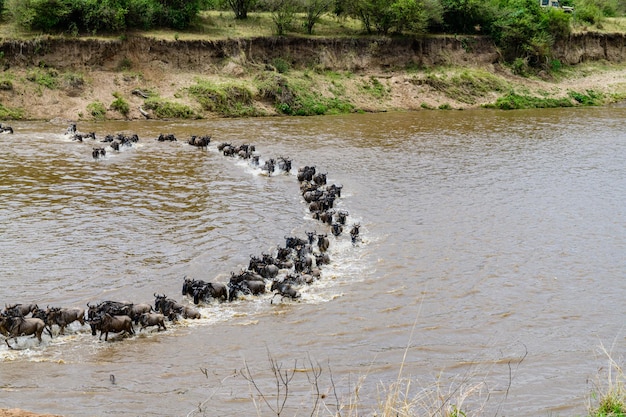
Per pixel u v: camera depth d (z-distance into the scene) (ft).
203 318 60.13
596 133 170.30
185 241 80.89
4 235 80.89
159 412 43.45
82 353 52.90
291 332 57.21
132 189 104.63
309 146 147.64
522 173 122.62
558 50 255.29
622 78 251.39
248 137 156.76
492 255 77.82
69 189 103.09
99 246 78.13
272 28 222.28
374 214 94.84
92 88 179.52
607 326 59.21
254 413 43.19
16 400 44.80
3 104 167.94
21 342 54.34
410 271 72.38
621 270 73.61
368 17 230.48
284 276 69.46
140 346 54.29
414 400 37.27
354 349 53.93
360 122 184.34
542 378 48.83
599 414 37.40
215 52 201.77
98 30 192.85
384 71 225.97
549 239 84.12
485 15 246.06
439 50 236.02
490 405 44.19
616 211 97.81
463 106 217.56
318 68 215.31
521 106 221.46
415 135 164.55
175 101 182.91
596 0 311.68
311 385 47.44
